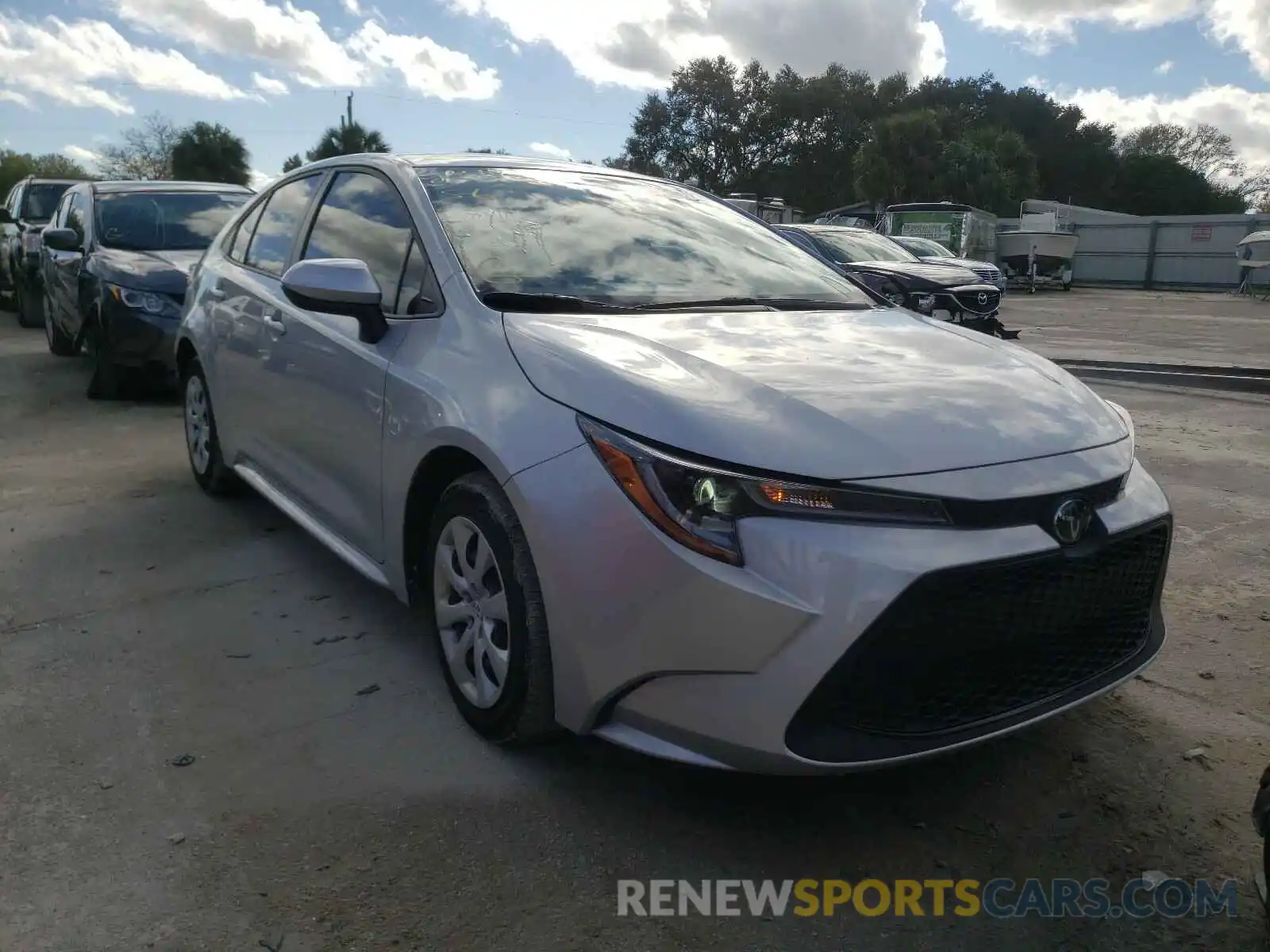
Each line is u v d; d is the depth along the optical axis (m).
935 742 2.27
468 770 2.76
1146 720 3.11
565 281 3.21
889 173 43.75
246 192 9.27
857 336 3.08
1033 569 2.29
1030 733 3.02
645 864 2.40
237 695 3.16
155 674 3.29
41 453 6.18
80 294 7.86
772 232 4.20
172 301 7.46
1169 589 4.19
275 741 2.89
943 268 11.82
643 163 67.94
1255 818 2.17
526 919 2.21
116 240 8.24
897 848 2.49
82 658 3.39
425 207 3.40
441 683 3.25
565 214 3.62
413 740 2.90
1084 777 2.80
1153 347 12.96
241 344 4.35
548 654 2.55
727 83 65.19
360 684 3.24
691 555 2.21
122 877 2.31
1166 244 36.53
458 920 2.20
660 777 2.75
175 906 2.22
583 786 2.70
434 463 2.92
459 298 3.05
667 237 3.70
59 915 2.19
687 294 3.34
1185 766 2.85
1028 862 2.44
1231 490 5.71
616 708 2.42
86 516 4.92
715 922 2.22
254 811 2.56
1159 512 2.63
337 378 3.44
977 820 2.60
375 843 2.45
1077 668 2.49
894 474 2.25
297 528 4.78
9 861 2.36
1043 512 2.33
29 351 10.59
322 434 3.59
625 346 2.70
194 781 2.69
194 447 5.26
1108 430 2.71
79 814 2.54
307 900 2.25
